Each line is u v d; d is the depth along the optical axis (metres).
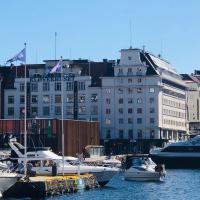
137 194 77.62
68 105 191.62
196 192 81.69
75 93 191.38
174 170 137.75
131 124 188.75
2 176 66.88
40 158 80.50
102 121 190.25
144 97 188.25
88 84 190.88
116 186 88.38
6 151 128.88
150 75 187.88
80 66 193.88
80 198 69.69
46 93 192.25
